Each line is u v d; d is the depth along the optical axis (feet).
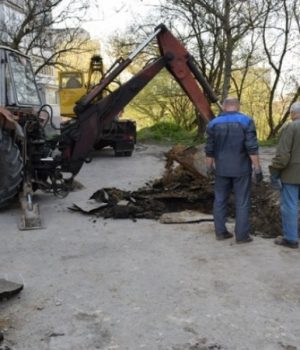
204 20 55.21
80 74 53.67
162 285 13.09
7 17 52.16
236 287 12.88
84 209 21.30
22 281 13.51
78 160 23.11
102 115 22.90
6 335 10.50
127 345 10.00
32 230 18.94
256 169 16.55
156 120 86.02
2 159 21.38
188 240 17.26
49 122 27.20
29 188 22.41
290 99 68.80
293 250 15.98
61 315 11.39
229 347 9.84
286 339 10.16
